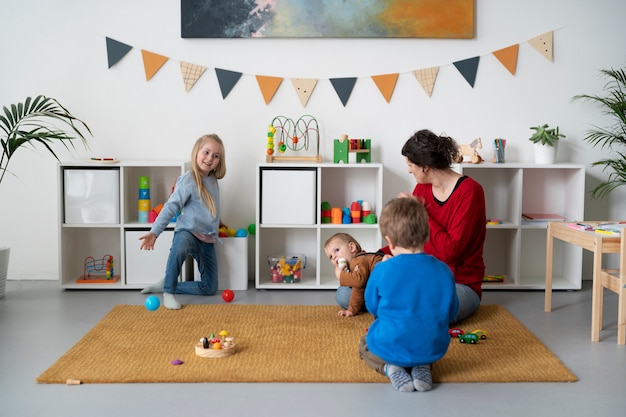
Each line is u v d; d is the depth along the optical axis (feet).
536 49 12.34
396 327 7.36
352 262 10.07
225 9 12.08
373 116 12.39
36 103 11.32
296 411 6.78
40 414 6.67
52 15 12.16
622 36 12.37
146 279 11.84
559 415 6.72
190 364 7.97
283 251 12.64
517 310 10.62
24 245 12.57
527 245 12.82
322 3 12.07
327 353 8.36
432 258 7.52
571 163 12.39
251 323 9.64
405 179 12.53
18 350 8.57
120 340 8.83
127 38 12.21
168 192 12.50
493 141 12.18
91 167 11.74
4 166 12.39
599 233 9.22
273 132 11.92
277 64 12.28
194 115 12.36
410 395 7.19
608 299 11.39
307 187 11.68
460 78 12.35
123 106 12.34
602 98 12.44
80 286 11.75
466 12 12.14
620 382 7.60
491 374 7.72
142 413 6.71
